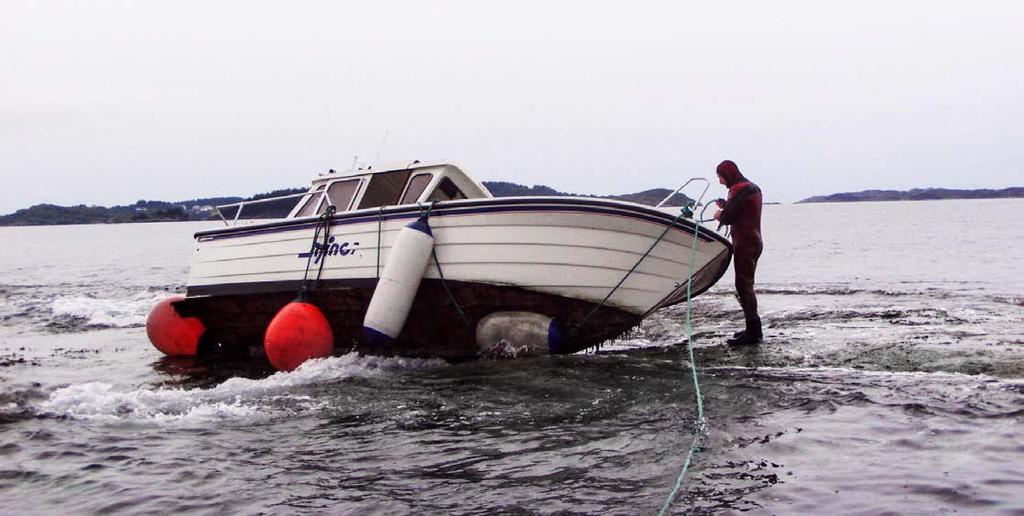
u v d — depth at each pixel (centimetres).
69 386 864
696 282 962
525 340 904
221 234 1098
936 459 520
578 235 856
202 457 584
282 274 1024
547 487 498
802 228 6328
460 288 902
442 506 473
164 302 1130
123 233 10769
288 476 537
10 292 2169
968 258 2609
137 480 537
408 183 1009
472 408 698
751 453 545
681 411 657
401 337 957
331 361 927
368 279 941
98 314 1642
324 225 982
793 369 798
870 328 1057
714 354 904
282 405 735
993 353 834
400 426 652
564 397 723
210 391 800
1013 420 593
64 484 534
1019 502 445
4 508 494
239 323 1102
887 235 4634
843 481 488
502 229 872
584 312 894
